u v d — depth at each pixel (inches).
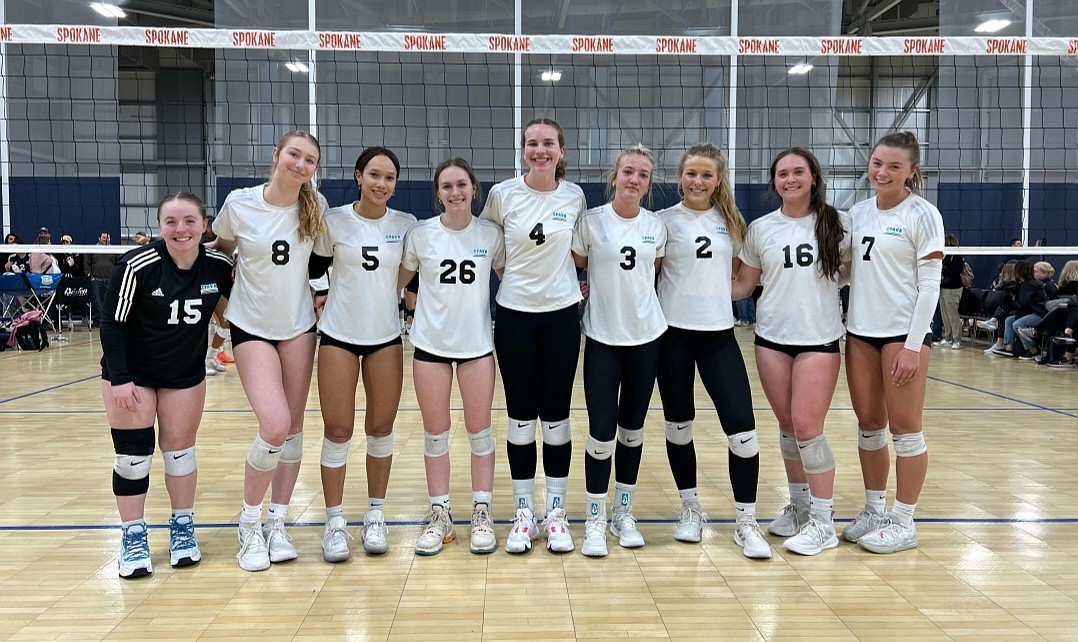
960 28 375.9
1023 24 368.2
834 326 107.6
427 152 373.4
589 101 376.8
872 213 108.6
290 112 365.4
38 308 349.4
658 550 107.5
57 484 137.0
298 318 102.8
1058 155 368.8
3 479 140.0
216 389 239.8
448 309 105.6
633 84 375.6
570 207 107.1
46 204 376.8
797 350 108.4
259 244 98.3
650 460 157.6
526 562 102.8
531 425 109.0
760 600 90.2
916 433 105.9
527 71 374.3
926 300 101.0
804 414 105.6
